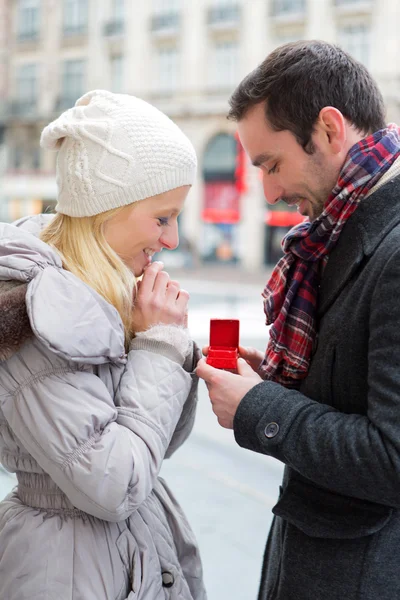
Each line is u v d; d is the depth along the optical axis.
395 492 1.07
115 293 1.29
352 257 1.22
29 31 24.11
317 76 1.21
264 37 20.28
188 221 22.55
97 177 1.29
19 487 1.35
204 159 22.19
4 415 1.22
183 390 1.30
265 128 1.26
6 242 1.23
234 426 1.23
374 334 1.11
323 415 1.17
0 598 1.26
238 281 18.72
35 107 23.83
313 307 1.34
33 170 23.70
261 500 3.49
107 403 1.22
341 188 1.23
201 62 21.41
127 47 22.44
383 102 1.31
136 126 1.30
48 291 1.16
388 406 1.07
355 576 1.19
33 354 1.19
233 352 1.34
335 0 18.89
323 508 1.23
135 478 1.18
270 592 1.42
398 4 17.97
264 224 21.72
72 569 1.22
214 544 2.99
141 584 1.26
